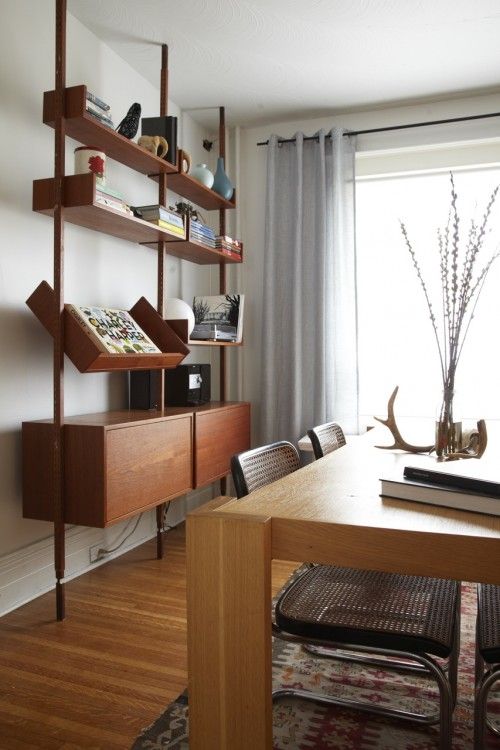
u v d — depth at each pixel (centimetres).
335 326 365
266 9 266
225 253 347
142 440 240
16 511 234
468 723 154
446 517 101
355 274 361
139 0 257
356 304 362
